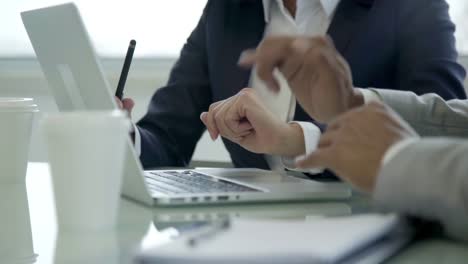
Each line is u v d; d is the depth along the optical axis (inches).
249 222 26.0
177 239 23.3
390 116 31.4
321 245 21.7
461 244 28.5
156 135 76.0
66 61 42.6
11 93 121.7
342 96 43.9
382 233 25.5
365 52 70.6
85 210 31.6
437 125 48.4
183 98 79.7
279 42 40.8
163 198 39.0
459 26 107.3
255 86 74.1
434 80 67.4
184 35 117.5
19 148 50.0
